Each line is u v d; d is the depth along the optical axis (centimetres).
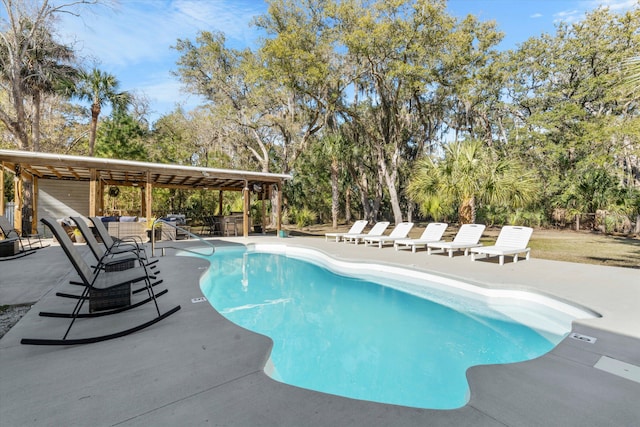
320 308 488
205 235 1427
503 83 2195
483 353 339
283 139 2044
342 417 172
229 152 2189
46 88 1588
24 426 162
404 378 289
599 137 1784
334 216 1981
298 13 1747
